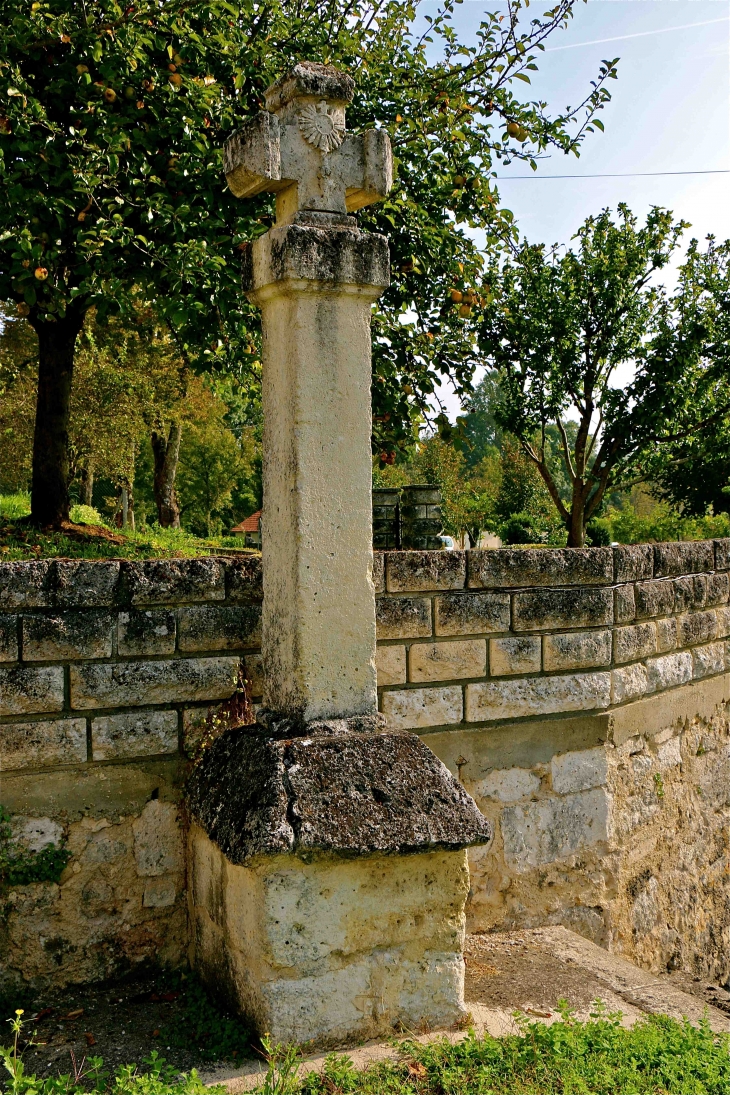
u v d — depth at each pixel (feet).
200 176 22.94
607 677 20.53
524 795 19.48
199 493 125.59
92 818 15.28
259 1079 12.17
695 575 23.97
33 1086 10.93
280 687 14.11
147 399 57.62
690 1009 15.97
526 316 51.75
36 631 14.75
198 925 15.33
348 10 27.55
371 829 12.68
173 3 22.40
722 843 25.75
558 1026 13.58
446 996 13.75
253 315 24.79
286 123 13.85
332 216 13.89
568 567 19.89
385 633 17.79
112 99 21.97
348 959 13.03
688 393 51.47
